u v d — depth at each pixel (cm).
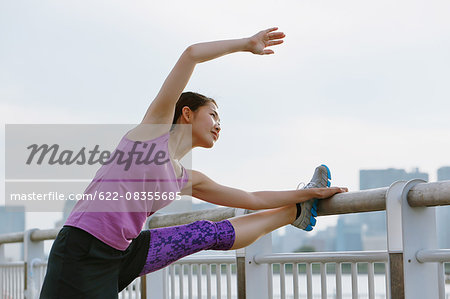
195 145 323
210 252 436
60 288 283
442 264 272
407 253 274
